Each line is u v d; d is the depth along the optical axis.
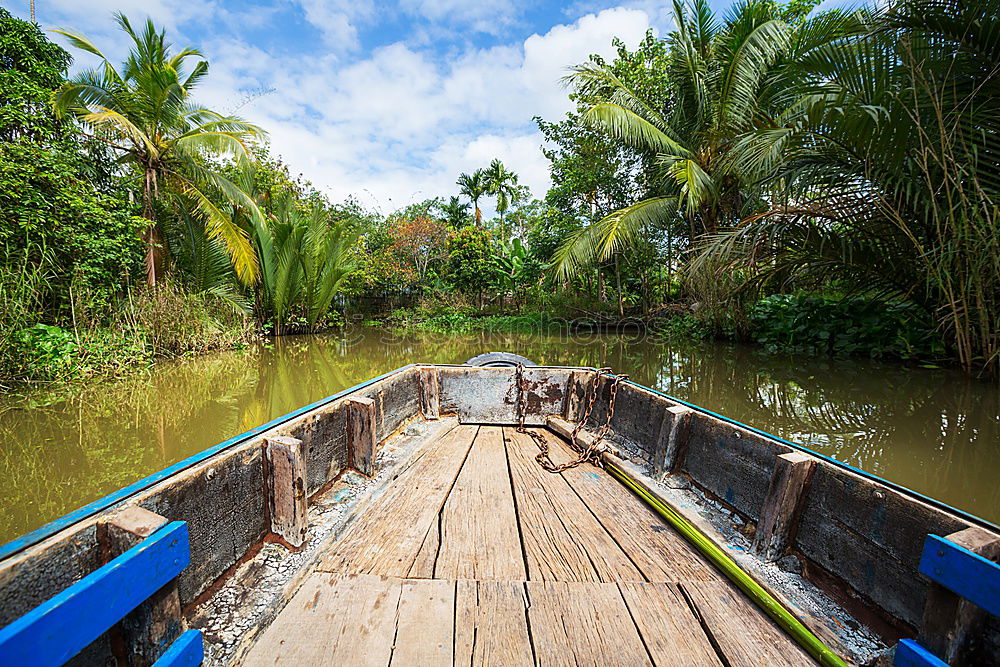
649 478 2.44
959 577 1.12
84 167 8.94
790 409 5.04
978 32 4.98
